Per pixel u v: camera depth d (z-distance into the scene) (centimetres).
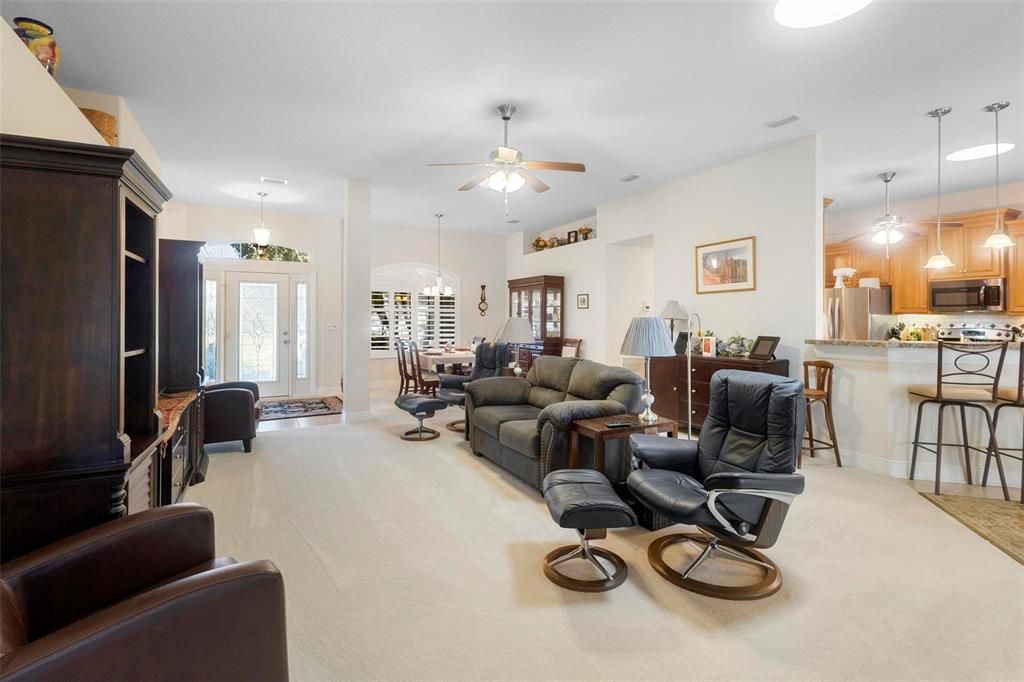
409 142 458
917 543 275
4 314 159
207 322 730
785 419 249
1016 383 382
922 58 308
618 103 372
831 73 327
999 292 536
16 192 159
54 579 139
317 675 173
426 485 372
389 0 255
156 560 159
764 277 479
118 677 110
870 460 408
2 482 158
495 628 200
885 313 622
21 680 100
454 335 930
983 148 430
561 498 236
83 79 338
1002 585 232
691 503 224
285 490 359
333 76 334
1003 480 341
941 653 185
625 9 261
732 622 204
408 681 171
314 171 551
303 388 796
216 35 287
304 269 788
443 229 912
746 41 290
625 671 175
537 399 459
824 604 217
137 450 201
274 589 131
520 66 320
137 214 219
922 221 600
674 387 538
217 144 464
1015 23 271
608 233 702
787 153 456
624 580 237
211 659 121
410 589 229
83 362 167
